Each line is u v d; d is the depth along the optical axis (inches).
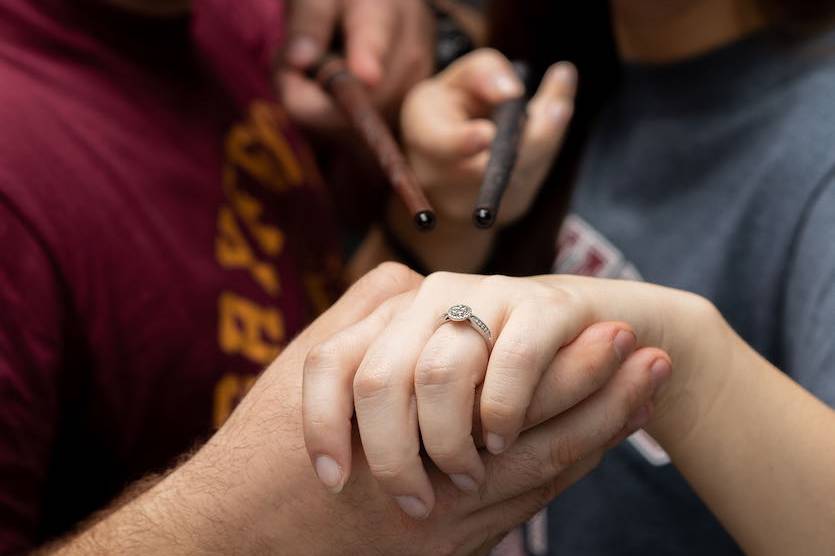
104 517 28.6
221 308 35.2
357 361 24.9
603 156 37.6
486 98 35.9
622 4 34.9
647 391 25.4
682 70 34.5
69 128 33.7
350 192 50.2
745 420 26.5
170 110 36.7
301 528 26.0
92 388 33.4
